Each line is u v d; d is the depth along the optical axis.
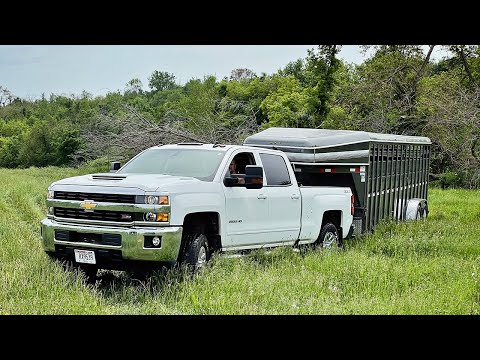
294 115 38.03
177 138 22.84
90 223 8.33
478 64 38.06
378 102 36.62
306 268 9.62
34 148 55.78
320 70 36.75
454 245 12.73
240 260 9.17
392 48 38.78
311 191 11.45
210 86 51.06
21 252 9.75
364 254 11.10
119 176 8.77
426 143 19.33
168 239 8.09
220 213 9.09
